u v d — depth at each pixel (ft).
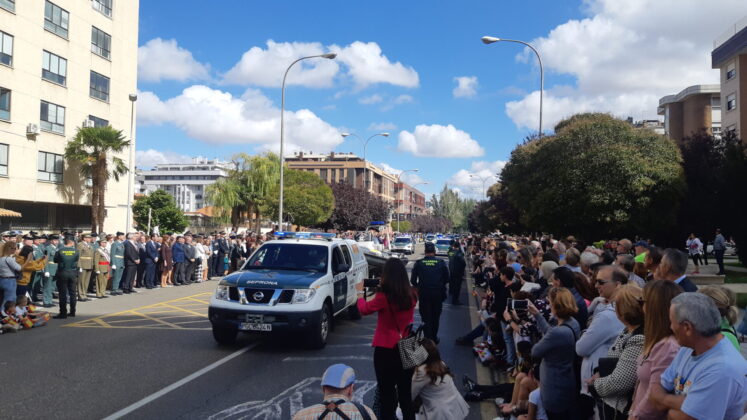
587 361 13.64
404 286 15.57
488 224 163.12
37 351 27.32
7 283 32.91
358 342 30.32
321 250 32.42
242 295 27.55
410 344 15.14
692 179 85.87
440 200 461.37
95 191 102.06
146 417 17.62
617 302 12.17
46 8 100.32
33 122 97.40
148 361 25.34
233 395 20.13
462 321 39.22
